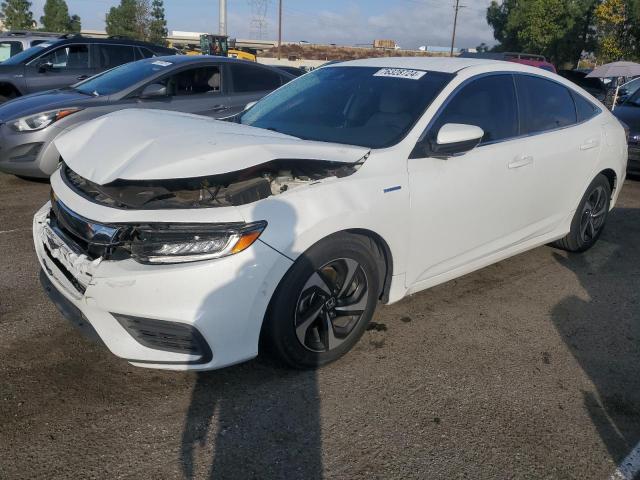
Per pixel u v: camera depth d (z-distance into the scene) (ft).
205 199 8.83
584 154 14.83
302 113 12.53
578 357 11.08
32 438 8.08
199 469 7.71
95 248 8.61
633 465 8.23
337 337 10.07
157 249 8.27
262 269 8.54
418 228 10.80
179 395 9.22
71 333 10.89
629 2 90.27
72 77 31.24
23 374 9.52
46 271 9.96
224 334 8.48
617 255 16.89
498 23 143.84
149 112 11.49
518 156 12.78
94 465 7.67
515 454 8.32
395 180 10.32
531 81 13.93
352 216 9.51
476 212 12.00
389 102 11.87
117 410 8.78
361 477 7.72
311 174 10.06
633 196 24.50
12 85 29.58
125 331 8.59
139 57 33.71
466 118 11.95
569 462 8.23
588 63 132.67
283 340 9.27
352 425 8.73
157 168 8.52
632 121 27.35
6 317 11.38
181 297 8.19
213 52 57.36
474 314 12.59
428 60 13.46
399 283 10.94
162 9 140.36
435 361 10.62
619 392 10.00
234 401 9.14
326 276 9.62
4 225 16.93
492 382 10.06
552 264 15.88
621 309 13.28
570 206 15.11
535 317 12.63
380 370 10.21
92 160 9.30
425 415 9.06
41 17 170.60
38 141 20.12
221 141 9.32
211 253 8.28
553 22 120.16
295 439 8.38
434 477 7.79
